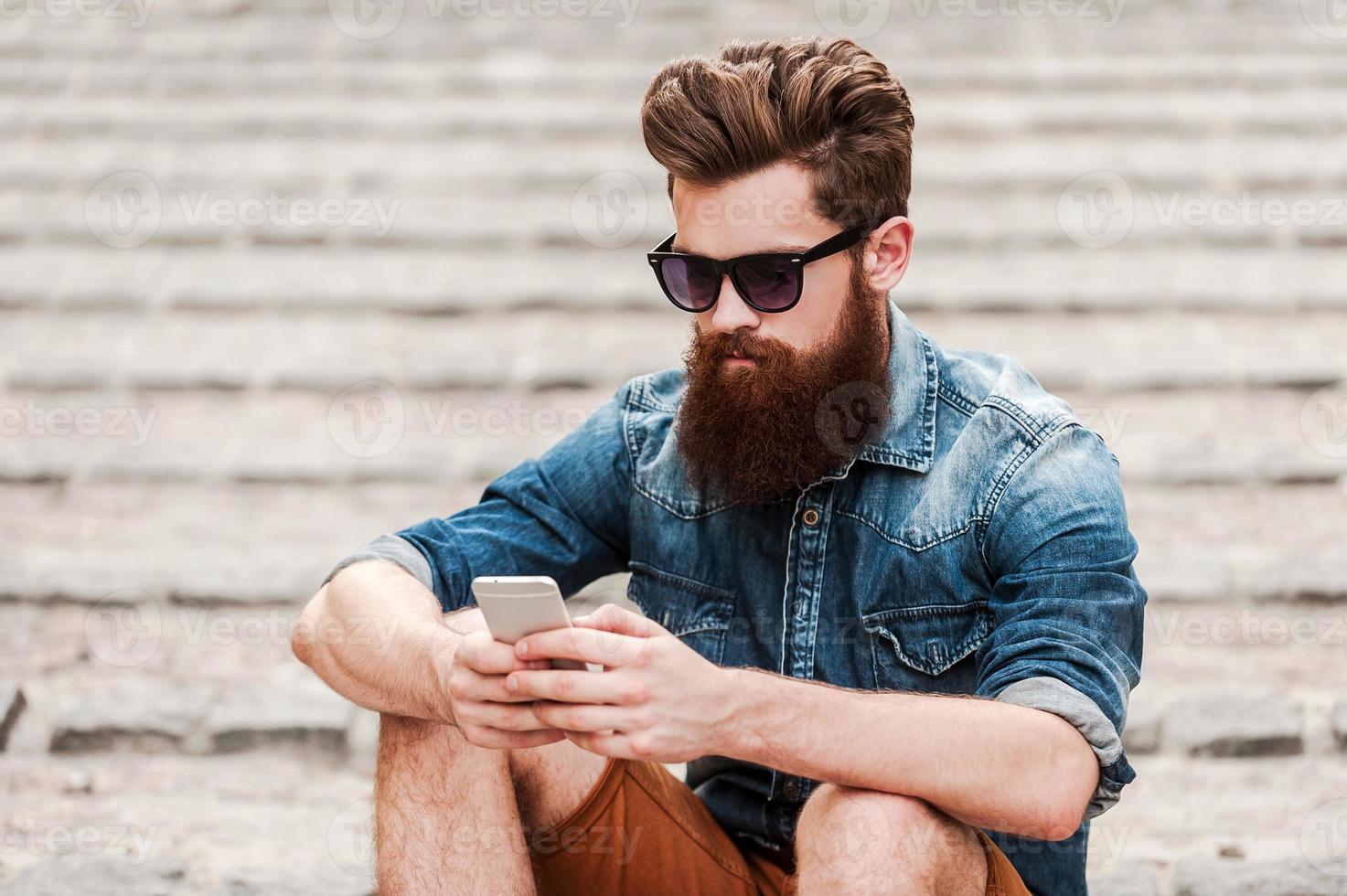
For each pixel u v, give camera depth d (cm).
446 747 167
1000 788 150
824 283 175
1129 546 171
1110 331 431
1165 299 443
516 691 152
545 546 199
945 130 519
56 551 357
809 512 184
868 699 154
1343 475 370
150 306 459
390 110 549
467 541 194
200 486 386
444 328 450
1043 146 512
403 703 166
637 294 462
